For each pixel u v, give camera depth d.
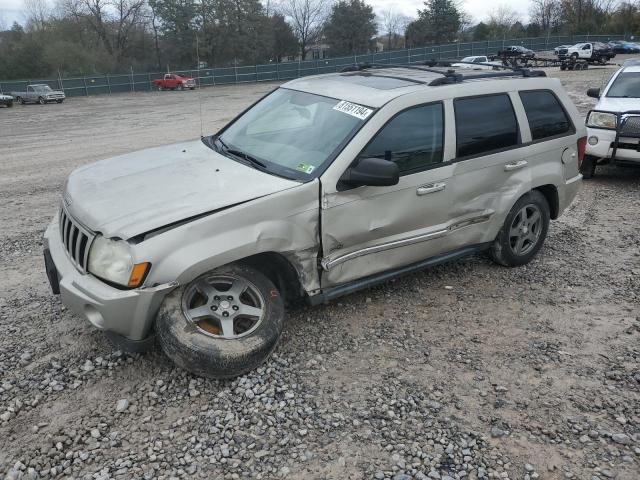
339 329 4.21
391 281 5.04
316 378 3.61
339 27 76.94
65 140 16.66
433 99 4.37
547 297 4.82
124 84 50.34
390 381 3.61
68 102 40.06
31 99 38.59
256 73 54.88
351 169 3.84
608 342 4.12
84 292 3.27
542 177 5.17
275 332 3.60
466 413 3.32
